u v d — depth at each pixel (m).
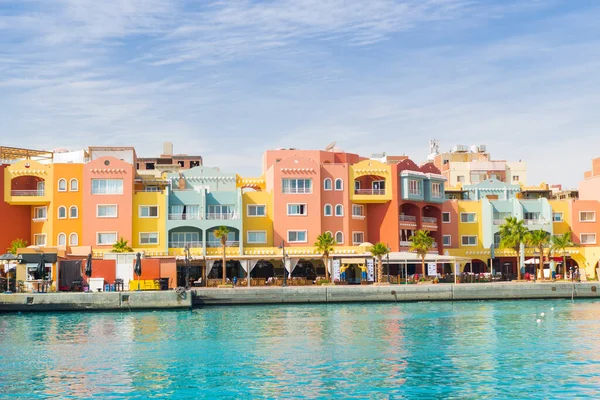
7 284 73.69
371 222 112.44
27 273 77.62
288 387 36.41
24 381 38.03
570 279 103.06
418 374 39.06
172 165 144.25
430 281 96.50
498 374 38.84
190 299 72.69
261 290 79.94
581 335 52.66
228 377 38.75
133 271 80.38
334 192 109.00
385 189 110.75
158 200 105.19
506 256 117.75
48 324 60.50
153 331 55.78
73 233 104.31
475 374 38.91
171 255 101.62
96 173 104.62
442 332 54.69
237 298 79.38
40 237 106.25
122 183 104.75
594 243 118.81
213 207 106.94
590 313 68.25
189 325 59.50
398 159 137.38
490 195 128.75
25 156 122.38
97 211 104.06
